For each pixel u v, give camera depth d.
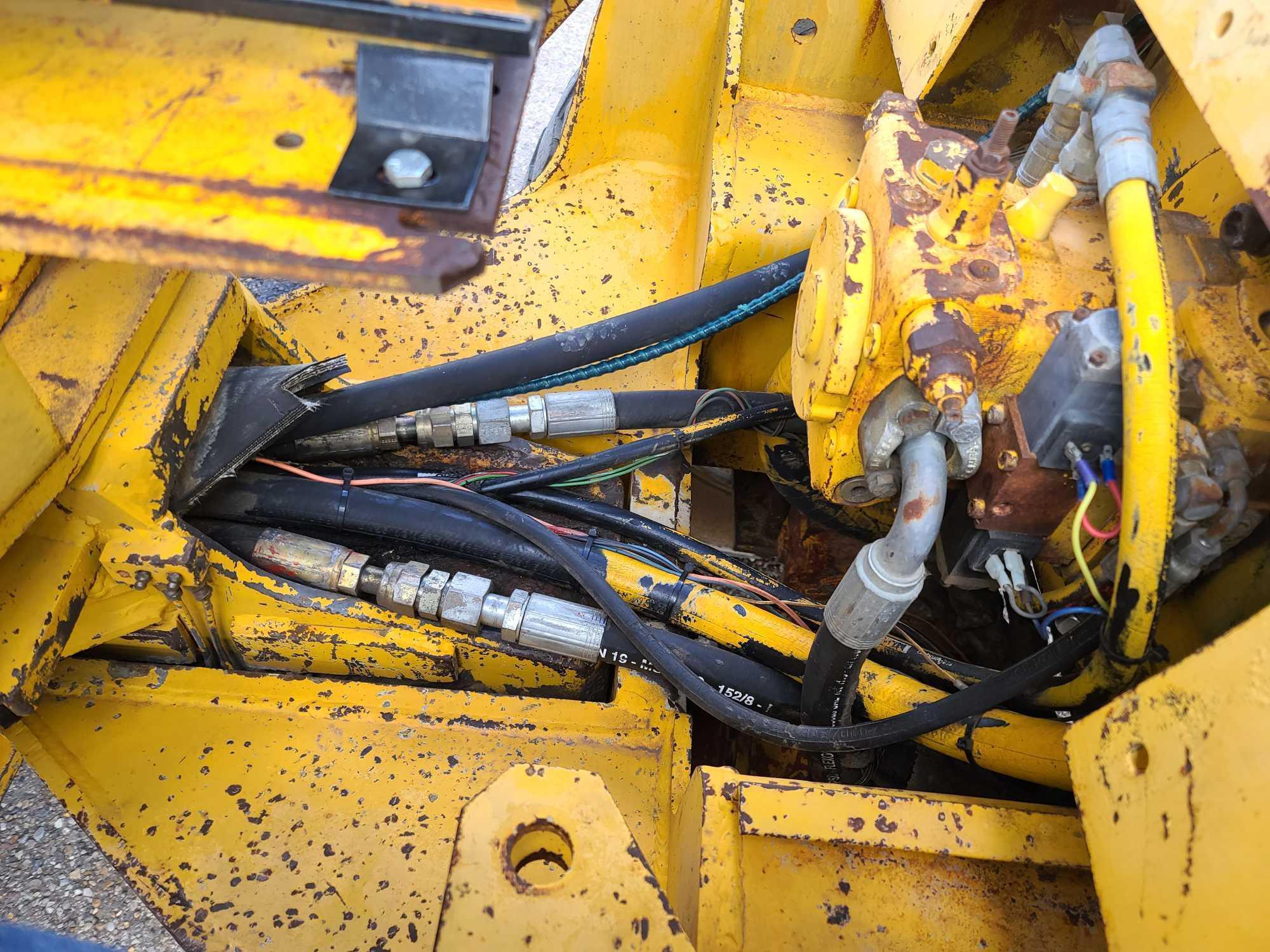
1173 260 1.03
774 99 1.82
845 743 1.10
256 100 0.50
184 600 1.23
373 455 1.51
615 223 1.84
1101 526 1.04
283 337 1.51
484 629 1.33
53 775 1.20
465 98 0.48
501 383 1.44
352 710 1.29
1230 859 0.66
